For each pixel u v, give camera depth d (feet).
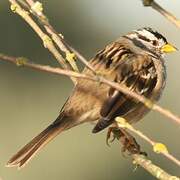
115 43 30.07
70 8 57.00
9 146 51.26
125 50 29.55
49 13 56.65
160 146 18.56
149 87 29.14
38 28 24.89
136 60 29.19
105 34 58.18
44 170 49.26
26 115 53.42
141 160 22.27
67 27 57.36
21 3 22.43
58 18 56.95
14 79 53.98
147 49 30.04
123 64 28.78
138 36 30.27
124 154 27.53
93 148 50.49
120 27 58.44
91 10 57.88
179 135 48.85
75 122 27.63
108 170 49.52
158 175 21.53
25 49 53.72
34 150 26.32
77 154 49.60
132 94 18.44
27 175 48.26
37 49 54.19
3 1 53.83
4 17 53.72
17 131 52.31
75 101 27.86
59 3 56.80
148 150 46.44
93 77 18.54
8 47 53.88
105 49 29.55
